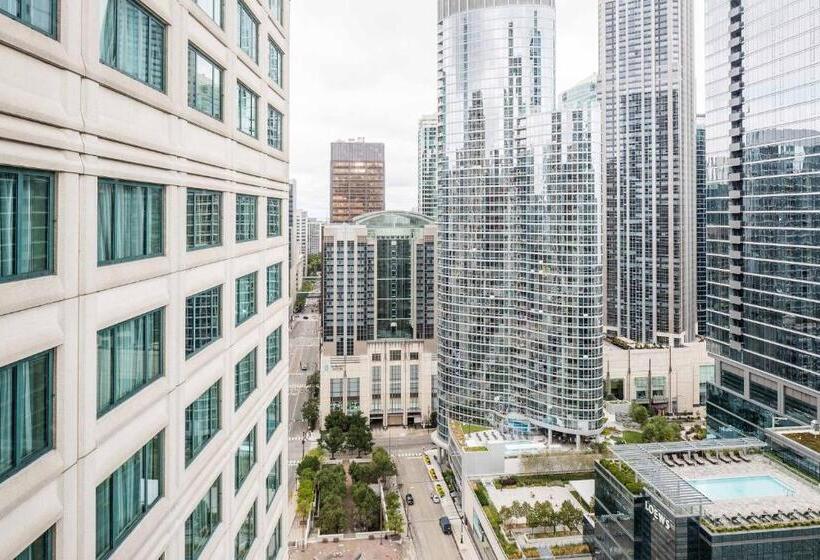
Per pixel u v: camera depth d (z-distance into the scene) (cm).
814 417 9644
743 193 11325
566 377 12075
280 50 3241
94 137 1392
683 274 18962
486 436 11812
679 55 18975
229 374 2366
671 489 6556
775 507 6384
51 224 1268
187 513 1942
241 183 2539
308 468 11556
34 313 1202
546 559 8019
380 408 15788
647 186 19438
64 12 1266
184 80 1888
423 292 16675
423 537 10031
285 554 3328
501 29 13275
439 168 14138
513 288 13012
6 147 1112
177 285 1873
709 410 12631
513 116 12988
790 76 10056
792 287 10044
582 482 10231
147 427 1672
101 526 1466
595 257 11850
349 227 15700
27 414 1205
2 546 1105
